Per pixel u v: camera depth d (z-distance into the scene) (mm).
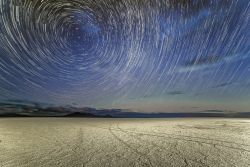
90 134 12484
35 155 7223
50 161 6461
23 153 7527
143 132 13391
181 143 9484
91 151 7828
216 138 10859
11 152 7688
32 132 13367
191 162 6355
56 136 11625
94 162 6340
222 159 6691
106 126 17938
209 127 16578
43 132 13414
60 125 19047
